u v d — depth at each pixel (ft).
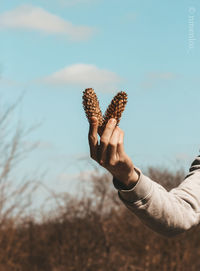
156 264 23.17
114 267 23.20
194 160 6.27
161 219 5.36
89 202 24.18
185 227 5.50
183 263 22.99
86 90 5.01
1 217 20.57
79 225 23.41
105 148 4.93
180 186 5.94
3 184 20.42
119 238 23.76
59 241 22.99
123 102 5.03
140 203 5.28
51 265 22.20
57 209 23.36
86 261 22.85
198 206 5.66
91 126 4.95
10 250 20.74
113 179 5.32
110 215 24.41
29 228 22.13
